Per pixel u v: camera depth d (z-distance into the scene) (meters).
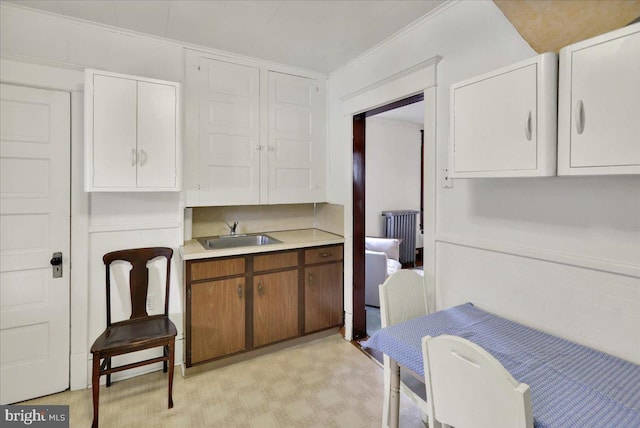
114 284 2.27
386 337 1.48
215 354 2.39
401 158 5.39
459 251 1.92
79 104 2.13
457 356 1.04
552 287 1.50
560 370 1.18
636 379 1.13
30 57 1.98
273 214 3.29
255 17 2.09
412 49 2.20
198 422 1.87
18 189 2.00
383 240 4.37
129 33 2.26
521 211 1.62
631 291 1.27
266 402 2.05
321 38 2.38
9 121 1.96
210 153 2.58
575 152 1.18
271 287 2.60
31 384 2.06
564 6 1.35
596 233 1.36
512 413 0.90
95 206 2.21
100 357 1.80
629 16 1.20
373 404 2.03
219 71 2.60
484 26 1.75
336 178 3.07
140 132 2.10
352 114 2.83
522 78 1.31
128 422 1.86
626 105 1.05
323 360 2.56
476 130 1.50
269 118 2.84
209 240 2.81
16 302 2.02
